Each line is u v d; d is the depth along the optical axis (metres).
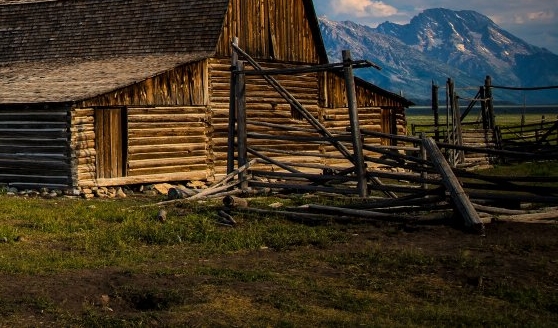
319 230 15.52
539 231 14.50
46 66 31.73
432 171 16.66
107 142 25.34
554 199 15.72
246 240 14.60
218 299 10.45
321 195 21.33
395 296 10.72
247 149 21.25
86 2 34.38
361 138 18.84
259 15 31.64
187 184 27.47
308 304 10.30
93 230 15.96
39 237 15.29
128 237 15.08
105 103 24.91
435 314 9.73
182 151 27.61
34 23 34.94
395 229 15.30
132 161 25.92
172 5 31.66
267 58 31.91
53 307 10.13
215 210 18.33
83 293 10.82
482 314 9.77
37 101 23.97
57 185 24.66
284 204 19.38
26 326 9.44
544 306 10.16
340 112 34.53
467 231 14.62
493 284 11.09
